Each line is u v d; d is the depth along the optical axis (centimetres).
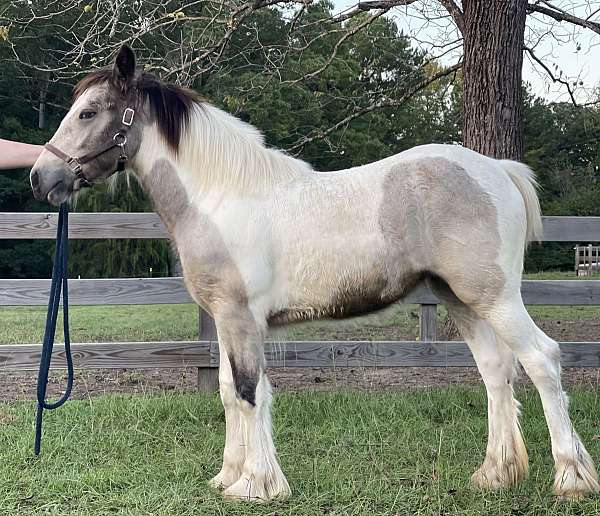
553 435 306
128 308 1244
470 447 385
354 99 823
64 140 317
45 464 359
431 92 2059
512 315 300
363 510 300
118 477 339
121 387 541
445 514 296
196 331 852
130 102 323
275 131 1196
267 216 310
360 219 304
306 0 647
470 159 309
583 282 481
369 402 459
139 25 677
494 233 297
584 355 486
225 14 775
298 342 495
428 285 331
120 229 482
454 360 495
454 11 602
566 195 2334
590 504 294
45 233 473
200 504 310
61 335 820
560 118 2458
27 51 1586
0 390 530
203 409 452
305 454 379
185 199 322
